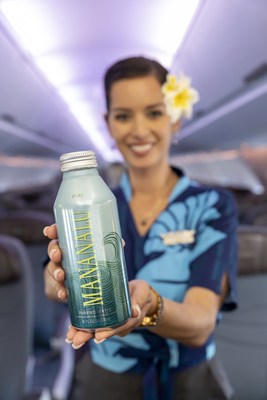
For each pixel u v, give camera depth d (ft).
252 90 15.72
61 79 19.79
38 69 15.52
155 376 3.36
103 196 1.88
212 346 3.62
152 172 3.41
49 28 11.45
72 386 3.93
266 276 4.87
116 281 1.91
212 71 14.49
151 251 3.36
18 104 18.47
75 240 1.86
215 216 3.30
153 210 3.48
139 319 2.19
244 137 29.94
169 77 3.22
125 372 3.48
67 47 14.19
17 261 4.86
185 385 3.42
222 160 47.93
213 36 11.14
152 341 3.37
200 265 3.15
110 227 1.89
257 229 5.02
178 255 3.31
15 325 4.85
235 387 4.91
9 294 4.83
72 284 1.90
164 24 11.72
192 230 3.34
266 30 9.17
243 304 4.87
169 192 3.54
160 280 3.31
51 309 7.30
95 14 10.84
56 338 7.22
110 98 3.27
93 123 38.06
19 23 10.32
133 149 3.29
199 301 2.98
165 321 2.54
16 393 4.89
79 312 1.89
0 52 11.30
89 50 14.97
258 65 12.23
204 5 9.48
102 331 1.90
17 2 9.05
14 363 4.86
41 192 24.70
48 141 36.37
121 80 3.14
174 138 3.72
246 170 44.47
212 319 2.87
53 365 6.67
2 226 7.24
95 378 3.60
